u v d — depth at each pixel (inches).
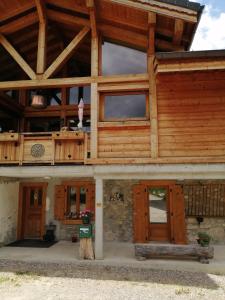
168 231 396.2
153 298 217.9
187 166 323.3
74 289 235.9
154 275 275.9
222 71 311.7
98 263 310.0
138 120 341.4
